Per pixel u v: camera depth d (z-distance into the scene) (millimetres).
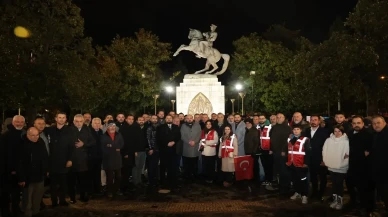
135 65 42281
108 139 10734
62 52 26281
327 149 9203
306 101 27625
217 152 13328
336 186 9055
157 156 12656
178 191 11555
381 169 7742
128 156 11602
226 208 9359
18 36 24312
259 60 43406
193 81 24516
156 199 10469
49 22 25844
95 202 10148
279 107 42781
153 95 42156
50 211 8852
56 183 9375
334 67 24688
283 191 10945
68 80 25391
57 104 26531
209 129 13328
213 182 12969
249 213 8773
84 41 27688
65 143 9383
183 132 13492
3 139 8242
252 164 12281
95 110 39312
